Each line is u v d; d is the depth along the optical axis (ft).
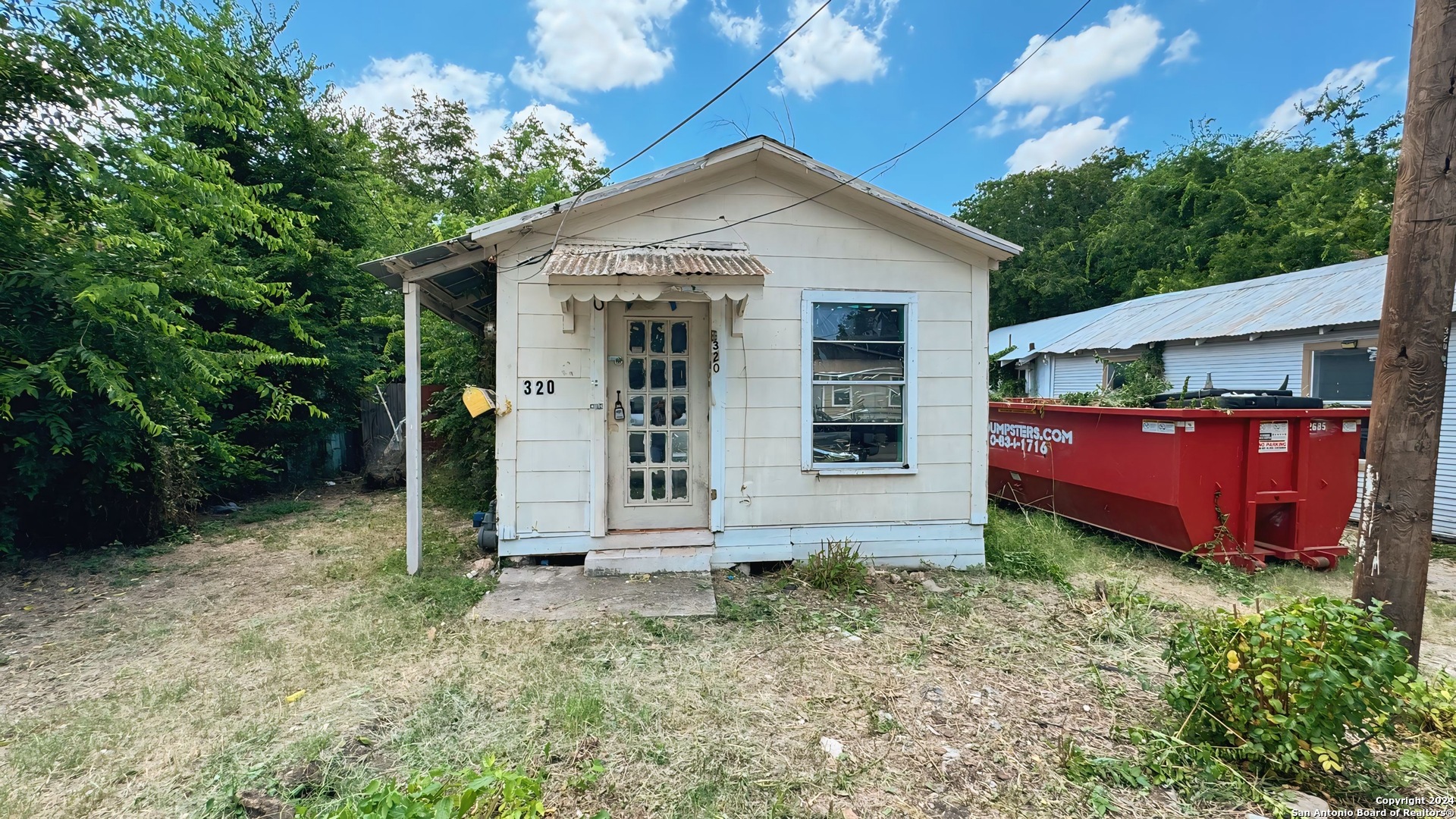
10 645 12.34
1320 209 63.26
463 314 23.07
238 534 21.80
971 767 8.52
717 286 14.58
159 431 17.49
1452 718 8.96
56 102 16.87
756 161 17.24
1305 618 8.24
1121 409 19.61
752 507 17.62
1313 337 27.81
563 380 16.84
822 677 11.17
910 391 18.08
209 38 21.06
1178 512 17.87
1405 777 8.21
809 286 17.61
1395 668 7.92
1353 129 75.31
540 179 40.75
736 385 17.46
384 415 37.86
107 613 14.11
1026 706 10.19
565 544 17.02
